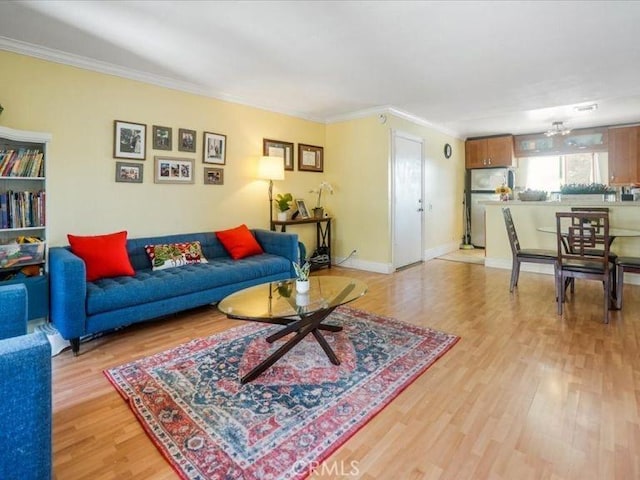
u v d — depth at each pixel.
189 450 1.50
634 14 2.37
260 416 1.72
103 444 1.54
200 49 2.88
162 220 3.66
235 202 4.29
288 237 3.92
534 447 1.50
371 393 1.91
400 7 2.26
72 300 2.37
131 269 3.01
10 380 1.01
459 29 2.56
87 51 2.92
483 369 2.18
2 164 2.53
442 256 6.30
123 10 2.29
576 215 3.09
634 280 4.25
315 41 2.74
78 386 2.02
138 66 3.25
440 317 3.12
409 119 5.36
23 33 2.61
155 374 2.14
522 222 5.05
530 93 4.14
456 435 1.58
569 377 2.07
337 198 5.44
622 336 2.66
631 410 1.75
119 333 2.81
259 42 2.75
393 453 1.47
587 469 1.37
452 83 3.78
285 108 4.77
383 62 3.17
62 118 3.00
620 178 5.99
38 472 1.07
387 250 4.95
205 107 3.96
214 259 3.79
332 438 1.56
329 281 2.84
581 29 2.57
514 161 6.98
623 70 3.42
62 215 3.03
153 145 3.56
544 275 4.75
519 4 2.23
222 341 2.62
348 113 5.12
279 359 2.30
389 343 2.55
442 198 6.48
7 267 2.55
